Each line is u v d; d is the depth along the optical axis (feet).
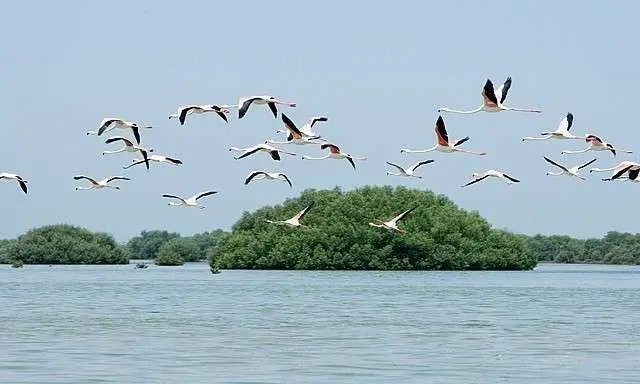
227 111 157.79
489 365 129.80
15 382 113.39
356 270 527.81
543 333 173.78
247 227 547.90
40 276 473.67
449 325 189.16
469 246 531.50
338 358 136.26
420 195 543.39
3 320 199.00
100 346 150.20
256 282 393.29
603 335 169.99
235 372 122.21
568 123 175.01
